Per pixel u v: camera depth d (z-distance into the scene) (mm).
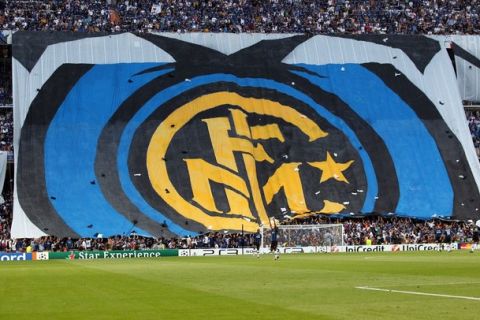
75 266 58250
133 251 83875
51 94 100312
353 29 118688
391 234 94062
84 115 99375
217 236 90312
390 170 100875
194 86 103875
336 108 105375
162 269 50000
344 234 92750
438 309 23125
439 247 91125
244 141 100062
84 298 28734
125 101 101250
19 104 98688
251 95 104500
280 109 103938
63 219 89500
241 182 96375
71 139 97062
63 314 23656
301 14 118938
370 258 64125
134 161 96250
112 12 114500
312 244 87562
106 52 105625
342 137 102812
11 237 87188
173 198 93500
